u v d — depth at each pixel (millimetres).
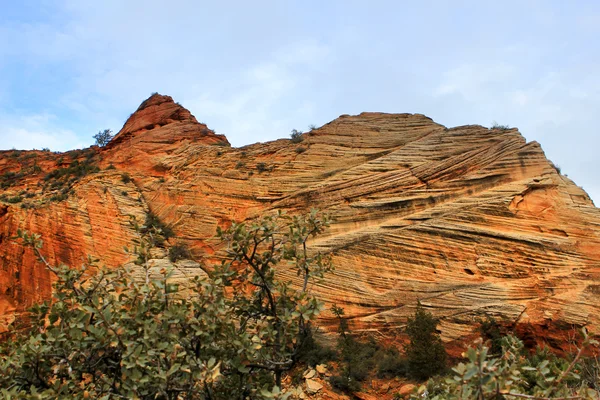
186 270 25484
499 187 23969
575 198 22906
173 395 6512
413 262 22422
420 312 19188
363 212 25312
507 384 5270
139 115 44062
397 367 18438
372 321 21484
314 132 32125
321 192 27453
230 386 7121
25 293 28281
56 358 7055
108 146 43312
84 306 6797
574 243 20906
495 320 19453
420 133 28984
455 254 21953
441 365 17516
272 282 8164
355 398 17047
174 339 6637
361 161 28625
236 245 7762
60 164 41875
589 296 19000
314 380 17516
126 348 6473
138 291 7535
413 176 26141
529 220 22172
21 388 6844
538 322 18844
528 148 24953
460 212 23188
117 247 28297
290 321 7633
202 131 39844
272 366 7379
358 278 22859
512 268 20781
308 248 24484
